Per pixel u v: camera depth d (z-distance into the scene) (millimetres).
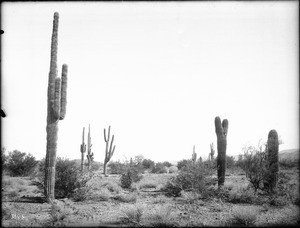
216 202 13078
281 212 10891
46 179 13633
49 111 13984
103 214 10688
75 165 16219
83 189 15109
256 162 15289
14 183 19844
